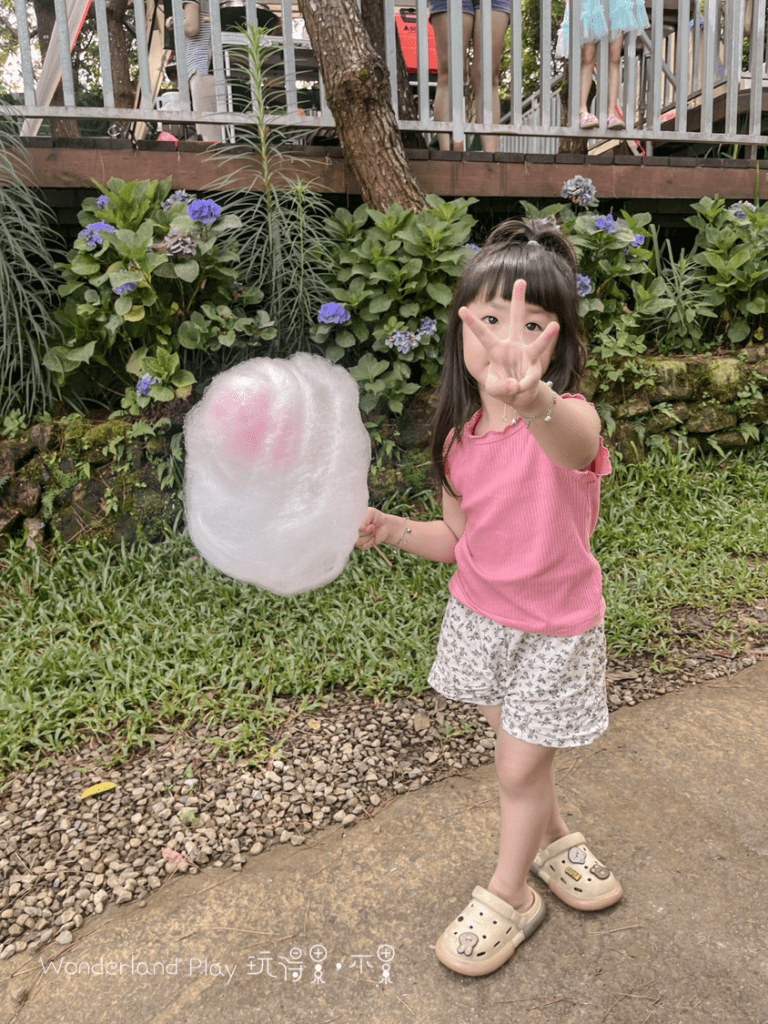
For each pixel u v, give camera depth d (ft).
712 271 16.39
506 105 42.60
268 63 17.35
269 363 4.24
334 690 9.34
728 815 7.27
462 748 8.34
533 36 42.75
